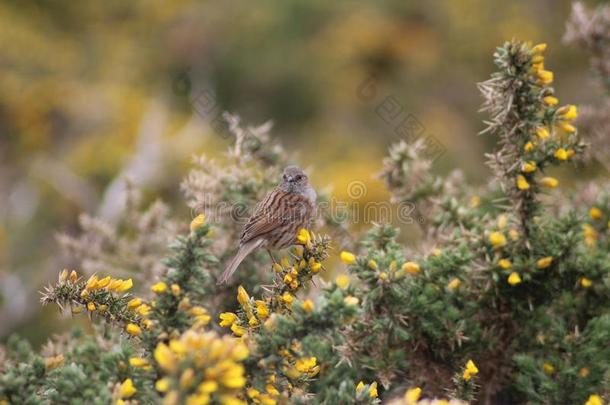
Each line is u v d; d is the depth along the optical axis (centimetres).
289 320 647
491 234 809
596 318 788
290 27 2323
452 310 787
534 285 827
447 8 2366
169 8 2478
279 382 712
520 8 2388
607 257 827
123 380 692
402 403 605
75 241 1138
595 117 1128
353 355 773
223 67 2311
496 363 829
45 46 2438
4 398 653
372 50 2305
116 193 1977
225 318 738
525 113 801
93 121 2362
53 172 2205
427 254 855
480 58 2347
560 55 2345
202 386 526
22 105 2366
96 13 2545
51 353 866
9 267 1955
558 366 769
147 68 2430
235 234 1030
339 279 736
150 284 1034
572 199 1038
